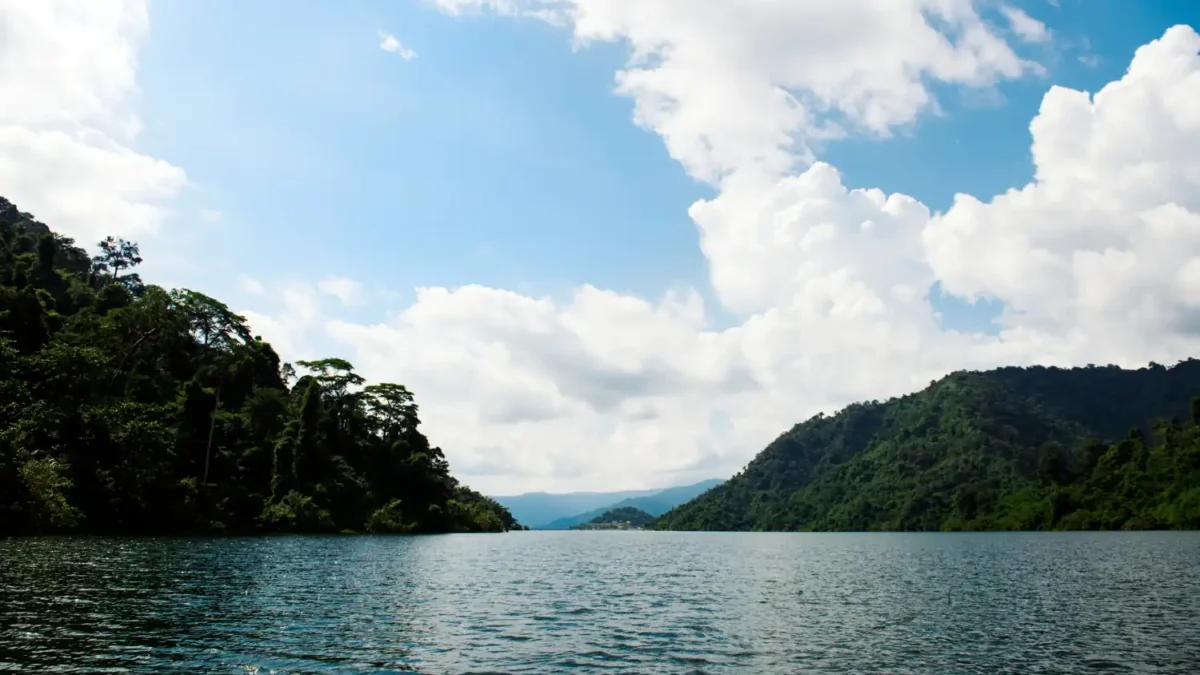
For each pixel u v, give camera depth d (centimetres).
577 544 13625
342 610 3225
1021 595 4131
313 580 4403
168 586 3772
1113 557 7294
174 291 12375
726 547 12369
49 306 13300
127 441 9275
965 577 5341
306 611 3156
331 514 12088
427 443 15675
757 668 2259
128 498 8819
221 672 2050
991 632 2892
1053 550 9012
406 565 5884
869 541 15225
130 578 4041
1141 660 2372
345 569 5244
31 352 10388
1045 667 2280
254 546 7450
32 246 17300
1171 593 4134
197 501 9919
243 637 2514
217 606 3184
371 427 15125
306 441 12425
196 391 11581
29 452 7969
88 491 8469
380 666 2186
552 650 2494
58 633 2447
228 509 10494
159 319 11725
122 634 2475
